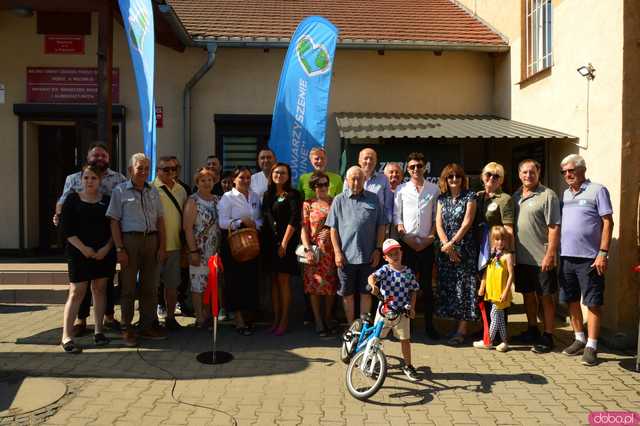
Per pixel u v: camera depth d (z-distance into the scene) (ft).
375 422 12.81
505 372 16.22
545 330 18.47
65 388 14.39
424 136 23.58
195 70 28.91
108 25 23.39
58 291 22.61
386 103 30.07
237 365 16.47
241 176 19.88
